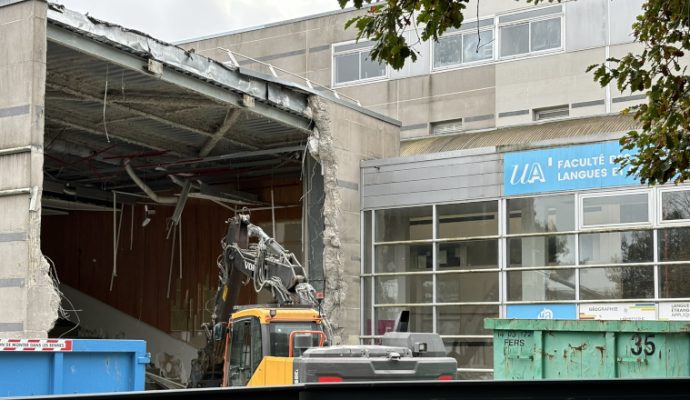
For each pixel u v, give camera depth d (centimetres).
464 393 266
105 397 250
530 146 2292
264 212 3206
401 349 1355
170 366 3341
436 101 3272
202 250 3325
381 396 265
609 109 2941
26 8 1727
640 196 2109
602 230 2155
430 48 3306
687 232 2039
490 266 2331
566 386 264
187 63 2048
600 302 2134
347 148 2533
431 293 2423
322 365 1288
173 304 3375
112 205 3431
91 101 2220
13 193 1700
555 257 2228
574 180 2211
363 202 2567
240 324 1489
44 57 1731
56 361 912
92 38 1844
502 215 2322
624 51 2927
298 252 3100
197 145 2734
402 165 2516
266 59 3653
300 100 2412
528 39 3123
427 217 2461
